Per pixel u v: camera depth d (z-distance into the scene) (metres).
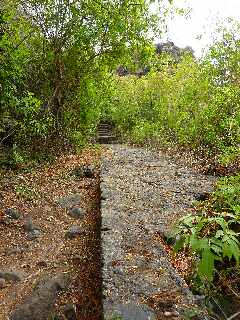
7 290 4.43
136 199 6.67
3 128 9.09
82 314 3.95
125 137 18.84
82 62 11.09
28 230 6.01
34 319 3.84
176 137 14.15
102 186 7.45
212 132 10.95
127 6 10.38
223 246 2.24
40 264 4.98
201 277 2.94
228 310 3.67
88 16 10.46
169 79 16.97
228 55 12.20
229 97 10.97
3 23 9.05
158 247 4.63
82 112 12.10
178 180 8.28
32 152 10.29
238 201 4.21
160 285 3.75
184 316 3.26
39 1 10.14
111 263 4.17
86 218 6.59
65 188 8.21
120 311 3.32
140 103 19.67
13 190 7.62
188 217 2.51
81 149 12.40
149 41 11.17
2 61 8.02
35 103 8.71
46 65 10.72
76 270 4.82
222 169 8.87
